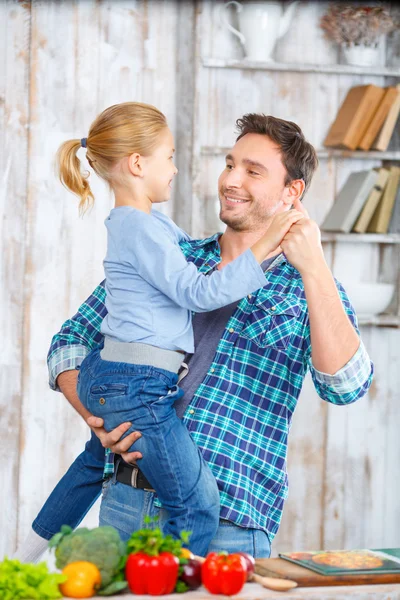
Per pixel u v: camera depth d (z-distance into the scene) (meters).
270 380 2.39
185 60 4.00
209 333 2.43
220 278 2.18
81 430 4.08
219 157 4.08
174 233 2.65
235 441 2.33
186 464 2.21
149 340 2.25
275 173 2.52
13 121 3.91
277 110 4.16
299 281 2.48
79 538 1.86
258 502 2.35
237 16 4.04
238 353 2.39
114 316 2.31
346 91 4.25
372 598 1.87
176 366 2.29
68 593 1.79
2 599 1.73
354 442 4.40
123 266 2.29
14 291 3.97
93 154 2.39
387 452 4.44
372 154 4.13
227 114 4.10
